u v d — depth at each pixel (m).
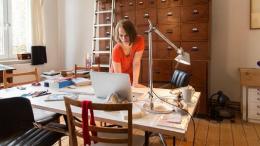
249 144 2.57
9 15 4.07
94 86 1.79
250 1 3.48
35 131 1.72
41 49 4.32
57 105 1.70
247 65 3.61
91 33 4.65
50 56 4.77
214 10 3.70
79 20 4.75
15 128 1.61
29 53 4.27
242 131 2.93
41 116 2.10
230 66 3.70
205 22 3.31
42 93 2.05
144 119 1.40
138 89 2.19
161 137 2.41
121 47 2.18
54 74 3.97
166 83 3.47
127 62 2.23
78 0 4.71
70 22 4.85
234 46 3.65
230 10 3.62
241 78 3.25
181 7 3.42
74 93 2.04
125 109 1.25
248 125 3.13
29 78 4.11
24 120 1.64
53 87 2.30
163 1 3.51
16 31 4.21
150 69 1.67
